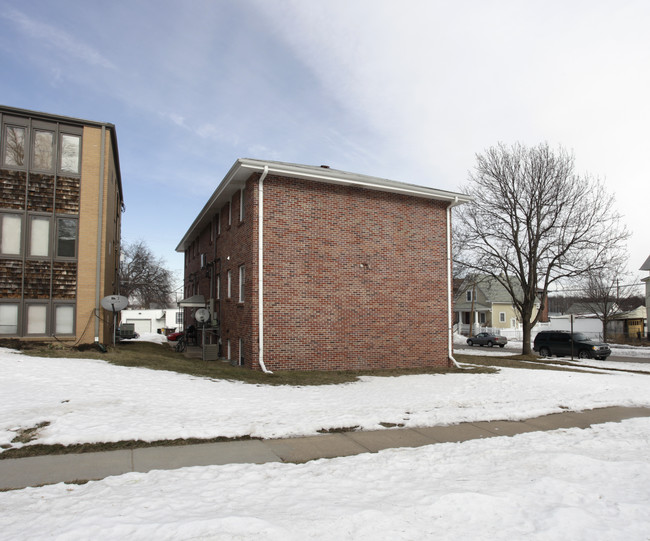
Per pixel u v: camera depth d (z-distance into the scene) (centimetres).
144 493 466
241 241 1688
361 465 579
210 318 2069
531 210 2502
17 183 1541
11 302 1518
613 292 4506
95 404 825
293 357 1538
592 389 1315
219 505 430
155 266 5906
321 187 1623
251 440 702
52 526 377
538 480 511
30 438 649
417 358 1747
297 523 382
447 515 411
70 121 1614
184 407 858
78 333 1585
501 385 1328
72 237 1606
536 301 5644
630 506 443
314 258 1594
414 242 1780
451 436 762
